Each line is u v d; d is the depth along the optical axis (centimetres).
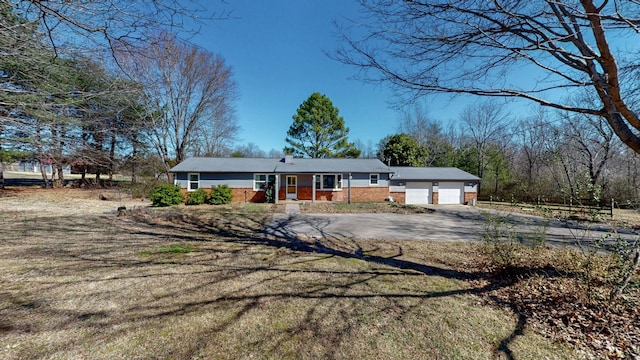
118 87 580
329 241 749
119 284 409
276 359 245
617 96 271
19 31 397
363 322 313
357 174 1941
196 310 333
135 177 1838
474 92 353
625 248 348
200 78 2197
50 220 933
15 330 279
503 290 414
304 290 402
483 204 1953
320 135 2766
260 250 636
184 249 623
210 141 2898
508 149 2450
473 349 266
